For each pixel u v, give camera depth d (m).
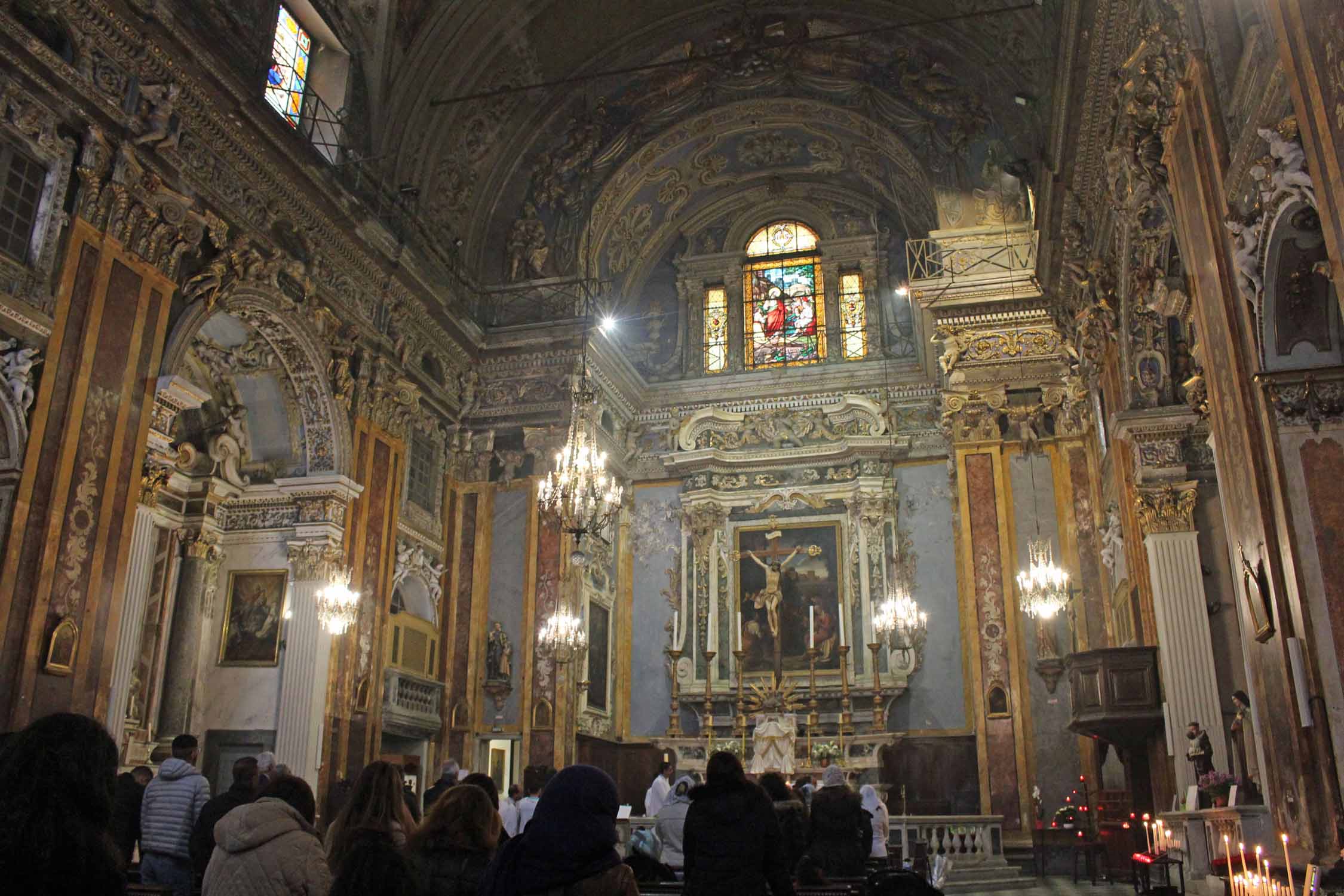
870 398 23.03
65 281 11.80
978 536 20.05
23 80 11.58
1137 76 11.30
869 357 23.73
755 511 22.89
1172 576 13.55
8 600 10.73
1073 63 13.00
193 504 16.69
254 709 16.20
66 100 12.05
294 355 16.55
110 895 2.35
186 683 16.11
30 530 11.09
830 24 21.64
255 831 3.86
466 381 21.58
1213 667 13.15
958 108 21.12
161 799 6.62
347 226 17.14
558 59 22.12
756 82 22.42
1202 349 10.06
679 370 24.67
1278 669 8.48
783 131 23.67
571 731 19.53
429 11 19.55
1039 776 18.62
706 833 4.88
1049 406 20.30
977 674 19.41
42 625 11.06
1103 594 19.00
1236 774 12.04
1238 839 9.21
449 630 20.44
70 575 11.48
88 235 12.20
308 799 4.61
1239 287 8.86
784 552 21.88
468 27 20.25
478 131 21.81
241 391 17.20
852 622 21.59
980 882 14.84
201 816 5.99
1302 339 8.66
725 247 25.42
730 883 4.79
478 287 22.06
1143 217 12.80
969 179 20.88
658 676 22.23
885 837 10.41
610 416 22.81
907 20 20.88
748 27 22.11
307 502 16.86
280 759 15.76
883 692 20.70
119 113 12.70
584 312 21.73
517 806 9.78
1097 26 12.18
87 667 11.55
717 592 22.47
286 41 17.48
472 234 22.19
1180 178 10.58
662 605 22.72
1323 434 8.37
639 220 24.42
